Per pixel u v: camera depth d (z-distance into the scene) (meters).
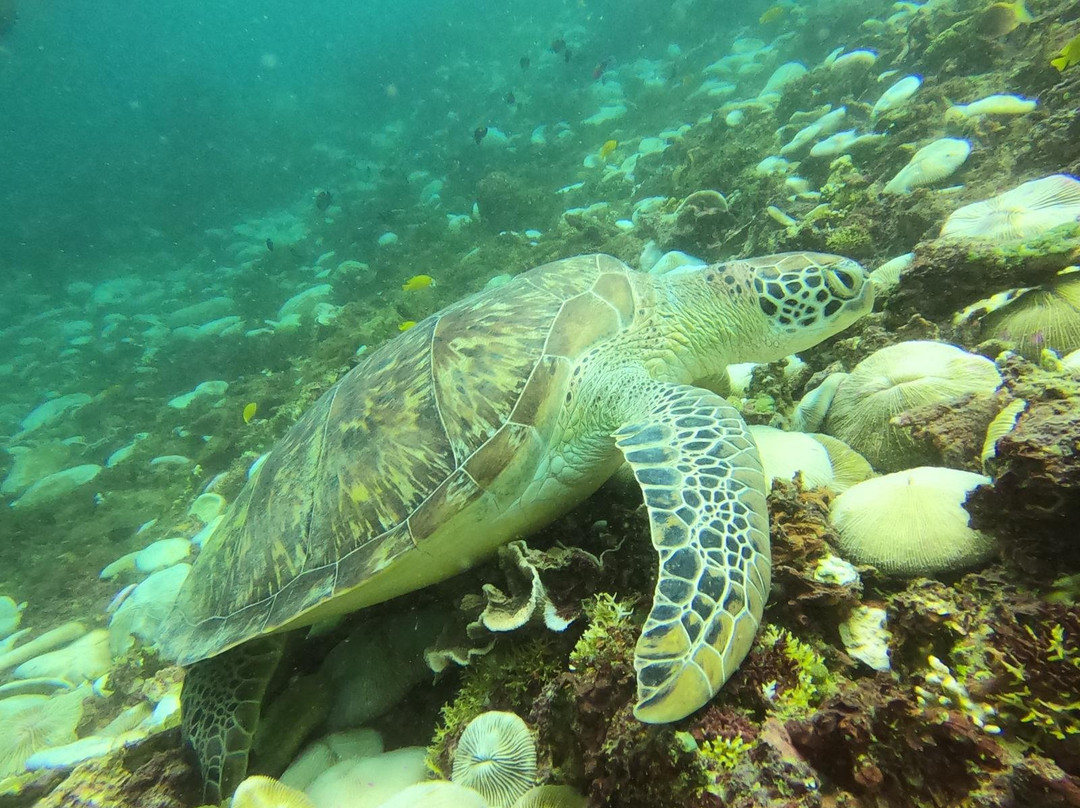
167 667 1.29
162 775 0.94
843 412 0.96
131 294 6.42
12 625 2.04
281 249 5.57
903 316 1.06
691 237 2.03
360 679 0.94
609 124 4.74
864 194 1.54
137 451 2.95
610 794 0.65
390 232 4.54
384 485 0.90
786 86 2.86
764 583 0.68
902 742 0.57
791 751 0.59
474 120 6.62
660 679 0.62
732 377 1.25
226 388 3.30
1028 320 0.91
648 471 0.79
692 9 5.87
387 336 2.82
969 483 0.75
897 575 0.73
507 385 0.91
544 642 0.80
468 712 0.81
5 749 1.24
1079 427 0.62
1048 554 0.63
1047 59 1.56
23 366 5.41
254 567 0.97
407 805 0.67
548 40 8.24
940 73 1.97
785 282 1.03
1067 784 0.51
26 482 3.15
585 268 1.11
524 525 0.91
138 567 1.95
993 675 0.59
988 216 1.07
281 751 0.92
